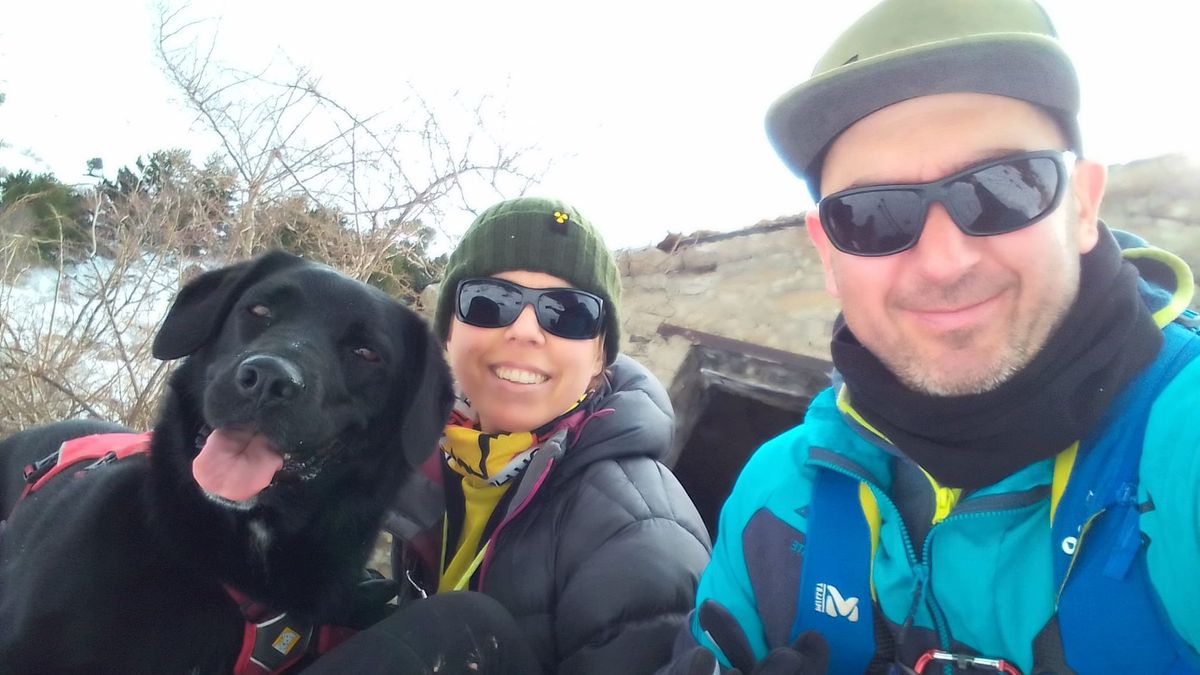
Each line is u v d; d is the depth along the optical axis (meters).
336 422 0.67
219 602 0.62
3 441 1.02
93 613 0.57
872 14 0.46
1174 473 0.37
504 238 0.74
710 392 1.54
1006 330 0.41
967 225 0.41
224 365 0.65
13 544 0.68
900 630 0.44
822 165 0.49
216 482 0.60
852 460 0.48
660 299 1.45
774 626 0.50
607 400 0.78
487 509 0.75
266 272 0.75
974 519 0.42
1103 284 0.41
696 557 0.62
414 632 0.53
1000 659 0.41
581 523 0.65
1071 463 0.41
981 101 0.42
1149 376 0.41
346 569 0.71
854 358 0.48
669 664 0.51
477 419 0.82
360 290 0.74
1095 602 0.38
